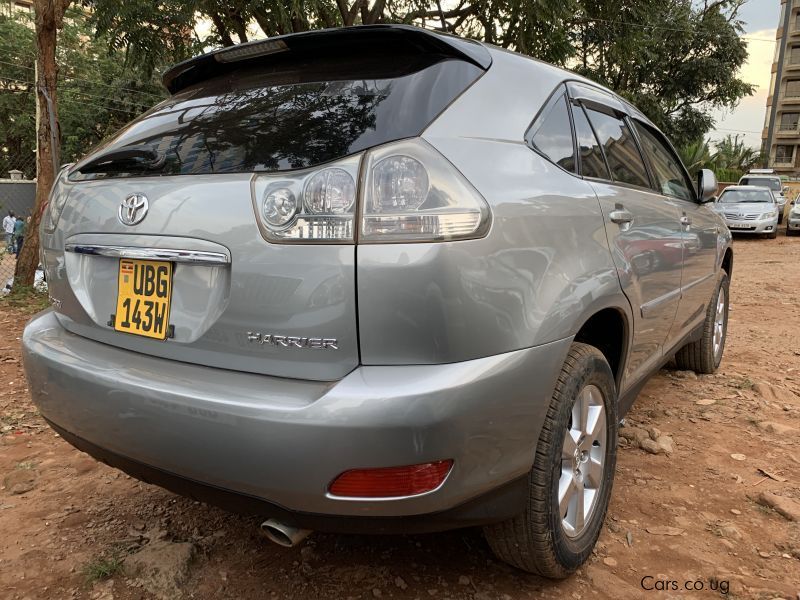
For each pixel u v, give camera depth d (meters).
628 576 2.16
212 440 1.60
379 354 1.53
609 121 2.78
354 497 1.52
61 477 2.84
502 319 1.63
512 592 2.07
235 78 2.16
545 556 1.94
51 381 1.97
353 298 1.52
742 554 2.29
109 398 1.79
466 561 2.23
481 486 1.64
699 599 2.04
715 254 4.01
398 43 1.92
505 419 1.65
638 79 22.03
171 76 2.41
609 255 2.21
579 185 2.18
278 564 2.21
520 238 1.72
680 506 2.62
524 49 9.09
